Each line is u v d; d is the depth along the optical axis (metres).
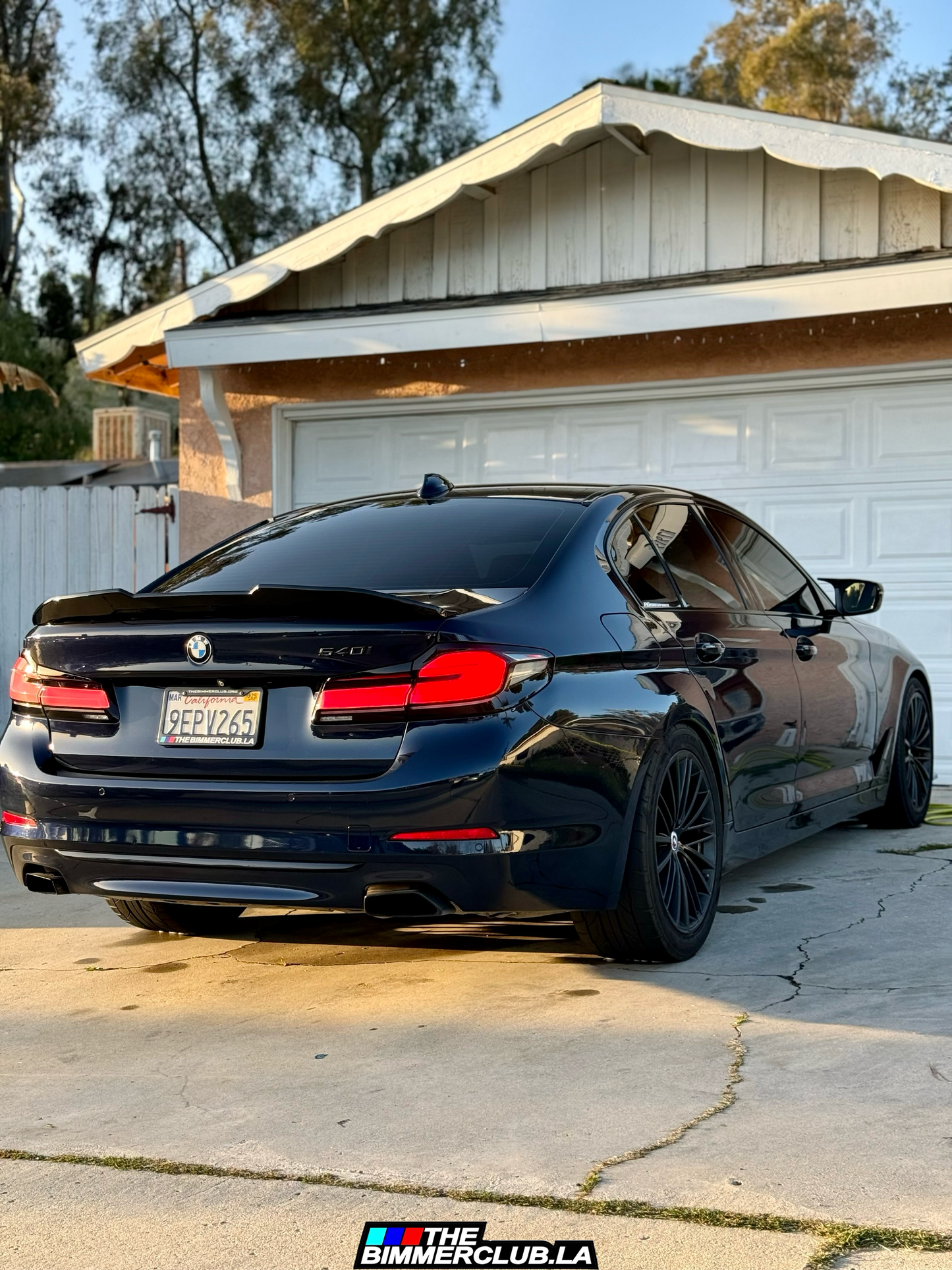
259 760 3.47
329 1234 2.30
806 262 8.32
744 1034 3.26
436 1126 2.76
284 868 3.44
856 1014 3.39
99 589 9.74
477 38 31.31
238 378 9.52
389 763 3.34
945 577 7.87
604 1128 2.71
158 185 32.12
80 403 33.47
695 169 8.59
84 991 3.95
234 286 9.16
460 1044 3.29
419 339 8.54
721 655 4.28
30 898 5.47
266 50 31.66
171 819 3.55
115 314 33.28
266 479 9.48
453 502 4.35
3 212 33.22
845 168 7.68
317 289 9.50
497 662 3.36
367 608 3.41
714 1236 2.23
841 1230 2.23
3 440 31.05
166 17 32.09
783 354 8.17
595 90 8.19
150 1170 2.60
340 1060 3.22
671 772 3.91
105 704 3.70
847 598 5.42
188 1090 3.06
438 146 31.27
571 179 8.88
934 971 3.76
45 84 33.31
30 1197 2.50
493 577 3.78
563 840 3.45
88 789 3.65
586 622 3.70
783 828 4.76
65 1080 3.17
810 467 8.17
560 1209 2.35
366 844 3.34
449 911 3.40
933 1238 2.20
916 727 6.38
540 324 8.23
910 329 7.88
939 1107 2.75
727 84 33.06
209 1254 2.25
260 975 4.05
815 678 5.04
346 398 9.30
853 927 4.30
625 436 8.65
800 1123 2.69
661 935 3.79
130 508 9.70
